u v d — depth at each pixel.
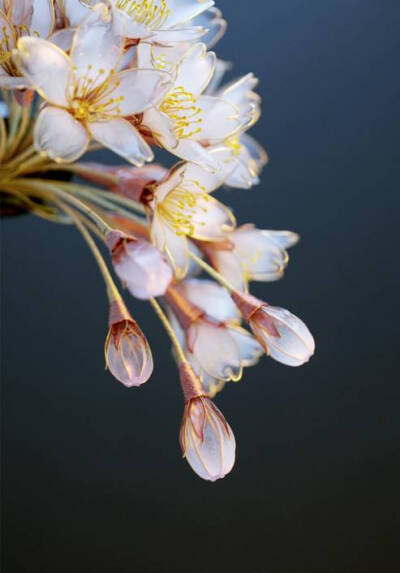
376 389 0.46
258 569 0.44
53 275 0.43
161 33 0.29
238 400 0.45
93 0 0.29
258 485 0.45
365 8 0.50
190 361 0.32
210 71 0.30
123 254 0.29
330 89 0.49
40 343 0.43
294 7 0.49
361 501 0.45
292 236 0.34
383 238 0.47
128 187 0.31
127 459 0.44
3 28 0.29
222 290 0.33
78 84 0.29
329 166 0.48
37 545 0.43
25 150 0.31
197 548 0.44
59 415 0.43
